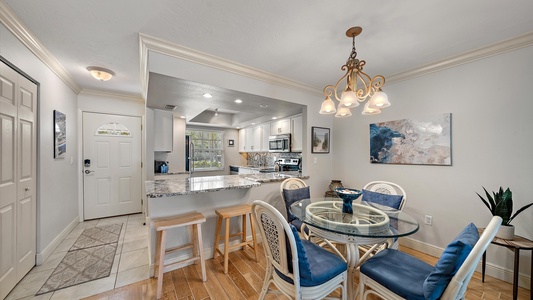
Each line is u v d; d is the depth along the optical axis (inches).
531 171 74.6
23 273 77.6
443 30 71.2
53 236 100.3
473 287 76.2
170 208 87.3
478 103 85.9
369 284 55.9
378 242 65.4
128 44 80.9
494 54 81.7
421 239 102.0
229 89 98.7
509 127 78.9
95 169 144.6
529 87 74.9
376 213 72.6
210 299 69.0
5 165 67.2
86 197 141.9
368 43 79.7
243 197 107.0
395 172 111.9
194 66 88.0
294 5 59.6
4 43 64.1
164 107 136.3
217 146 253.9
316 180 135.7
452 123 92.7
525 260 76.0
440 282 41.8
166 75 81.6
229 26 69.3
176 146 165.9
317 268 55.4
